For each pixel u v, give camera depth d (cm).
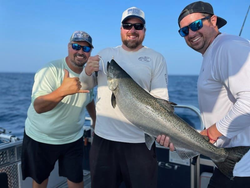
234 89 172
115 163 225
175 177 292
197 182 273
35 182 267
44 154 265
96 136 233
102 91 231
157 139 214
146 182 220
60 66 268
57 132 262
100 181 227
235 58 170
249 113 165
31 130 264
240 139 193
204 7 204
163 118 210
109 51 242
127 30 223
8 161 255
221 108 197
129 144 221
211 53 198
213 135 191
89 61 217
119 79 213
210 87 199
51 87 255
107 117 225
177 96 1970
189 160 280
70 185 283
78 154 286
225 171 195
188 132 208
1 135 287
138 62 228
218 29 234
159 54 237
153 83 232
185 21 212
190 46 220
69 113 264
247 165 187
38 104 230
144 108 210
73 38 258
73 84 212
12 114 1062
